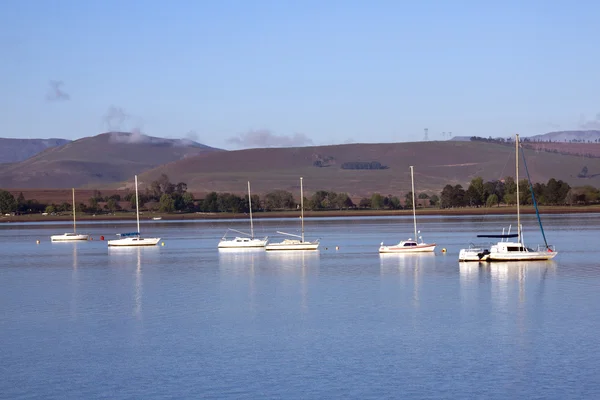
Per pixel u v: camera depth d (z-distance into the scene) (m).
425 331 64.50
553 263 111.31
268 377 51.69
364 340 61.50
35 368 54.69
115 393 49.03
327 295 84.62
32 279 104.69
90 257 139.38
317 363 54.88
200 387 49.88
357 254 135.75
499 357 55.78
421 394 47.94
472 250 116.44
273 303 79.50
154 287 93.50
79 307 78.75
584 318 69.06
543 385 49.28
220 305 78.69
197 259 131.25
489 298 80.69
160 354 58.03
